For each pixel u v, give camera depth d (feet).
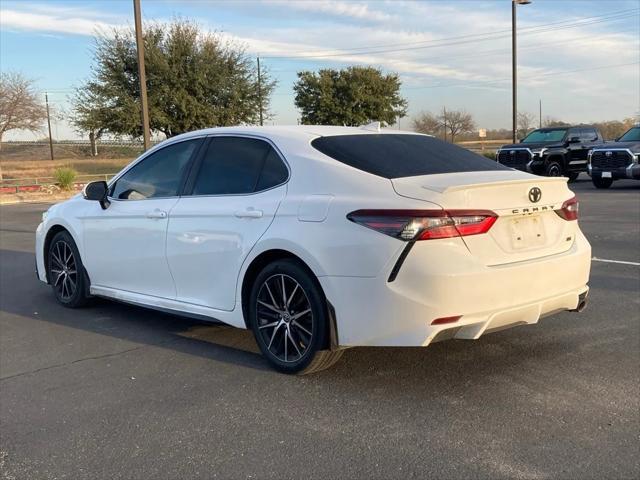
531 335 16.81
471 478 9.82
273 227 13.97
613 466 10.08
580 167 72.90
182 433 11.60
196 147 16.98
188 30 102.42
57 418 12.37
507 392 13.07
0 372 15.02
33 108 118.62
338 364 14.90
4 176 120.67
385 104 147.74
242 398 13.12
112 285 19.02
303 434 11.44
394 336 12.30
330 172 13.74
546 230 13.74
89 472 10.30
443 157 15.14
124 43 99.76
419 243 12.01
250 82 108.68
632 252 28.40
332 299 12.89
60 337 17.75
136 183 18.38
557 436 11.11
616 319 18.12
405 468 10.16
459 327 12.21
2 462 10.68
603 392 12.96
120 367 15.19
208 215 15.53
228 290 15.17
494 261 12.55
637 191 59.16
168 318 19.62
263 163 15.15
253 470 10.22
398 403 12.66
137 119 97.81
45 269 21.74
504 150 72.08
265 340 14.62
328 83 145.59
